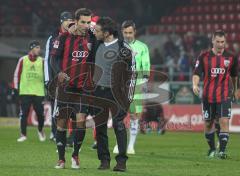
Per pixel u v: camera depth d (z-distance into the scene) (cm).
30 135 3188
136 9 5891
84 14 1559
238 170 1678
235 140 3102
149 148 2469
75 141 1592
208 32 5444
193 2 5769
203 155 2153
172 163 1845
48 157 1925
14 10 5909
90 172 1516
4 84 4697
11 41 5481
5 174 1462
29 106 2741
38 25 5722
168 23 5697
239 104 3700
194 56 4619
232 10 5575
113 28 1566
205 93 2039
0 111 4647
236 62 2019
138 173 1541
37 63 2752
